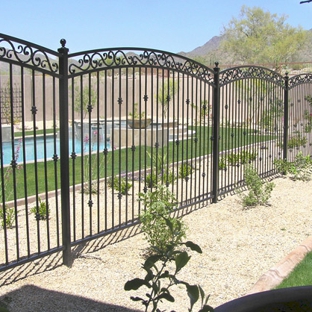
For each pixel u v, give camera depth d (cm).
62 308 367
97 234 493
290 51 4475
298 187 827
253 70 823
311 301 217
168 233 468
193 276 434
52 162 1079
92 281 419
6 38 381
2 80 2153
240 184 808
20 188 793
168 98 577
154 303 193
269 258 484
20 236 541
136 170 938
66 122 443
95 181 819
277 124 1014
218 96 700
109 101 2106
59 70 438
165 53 563
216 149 702
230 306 204
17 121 2003
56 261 469
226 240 538
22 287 404
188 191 803
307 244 508
